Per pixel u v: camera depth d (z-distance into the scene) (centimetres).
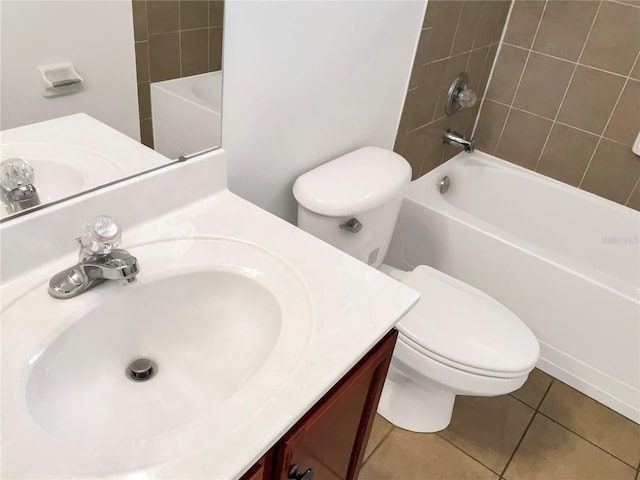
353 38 131
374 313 82
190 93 96
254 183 124
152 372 85
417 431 161
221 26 95
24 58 75
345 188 128
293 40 112
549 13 200
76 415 73
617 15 186
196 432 60
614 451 162
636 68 188
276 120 120
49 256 83
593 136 207
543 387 183
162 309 89
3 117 77
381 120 164
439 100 195
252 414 63
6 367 67
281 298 84
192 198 104
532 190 223
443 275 157
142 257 89
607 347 174
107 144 89
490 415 170
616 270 211
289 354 74
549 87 211
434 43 170
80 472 55
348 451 105
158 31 87
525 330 139
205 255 91
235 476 56
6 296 77
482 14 190
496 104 228
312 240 98
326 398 79
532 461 156
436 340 130
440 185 221
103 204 88
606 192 211
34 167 82
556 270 176
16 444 57
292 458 75
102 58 82
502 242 184
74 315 76
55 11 75
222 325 91
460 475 150
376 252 152
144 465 56
